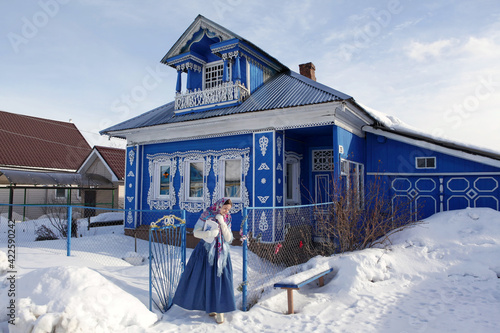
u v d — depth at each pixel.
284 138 10.45
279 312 5.26
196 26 11.98
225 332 4.46
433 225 8.00
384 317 4.87
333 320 4.83
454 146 9.73
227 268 4.94
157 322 4.75
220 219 4.90
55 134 26.98
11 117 25.38
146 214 12.41
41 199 21.55
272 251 9.01
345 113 9.39
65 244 9.82
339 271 6.37
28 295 4.46
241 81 11.62
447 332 4.34
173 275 5.65
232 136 10.74
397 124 10.91
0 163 21.19
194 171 11.66
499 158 9.16
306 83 11.29
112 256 8.59
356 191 8.39
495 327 4.41
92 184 19.23
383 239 8.01
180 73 12.70
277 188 9.74
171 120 11.65
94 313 4.25
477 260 6.60
